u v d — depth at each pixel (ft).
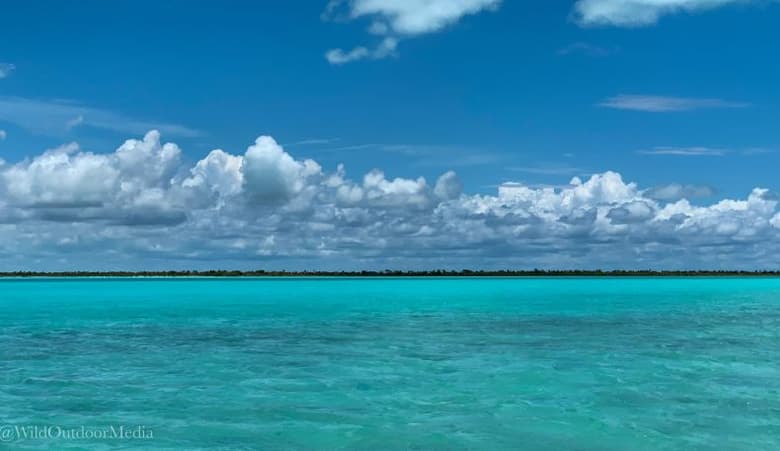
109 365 71.46
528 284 400.47
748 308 158.61
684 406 52.06
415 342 90.17
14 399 54.85
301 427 46.37
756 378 63.26
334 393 57.06
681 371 67.15
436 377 64.13
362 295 231.50
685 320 124.98
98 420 48.24
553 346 86.07
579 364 71.46
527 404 52.80
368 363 72.43
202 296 221.46
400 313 143.33
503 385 60.13
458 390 58.13
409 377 64.13
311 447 42.09
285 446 42.34
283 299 202.49
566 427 46.32
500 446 42.16
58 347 85.81
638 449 41.68
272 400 54.44
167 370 68.28
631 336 96.89
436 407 52.03
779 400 53.98
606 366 70.08
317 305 171.22
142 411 50.83
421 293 251.19
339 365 71.10
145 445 42.45
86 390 58.54
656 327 110.93
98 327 112.16
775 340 91.86
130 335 99.81
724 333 101.14
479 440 43.42
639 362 72.69
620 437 43.96
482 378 63.46
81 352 81.20
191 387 59.72
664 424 46.88
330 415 49.57
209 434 44.70
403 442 43.04
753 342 89.66
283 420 48.16
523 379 62.95
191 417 49.03
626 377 63.82
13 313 142.92
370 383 61.26
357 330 106.42
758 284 390.01
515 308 159.74
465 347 84.74
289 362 73.15
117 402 53.78
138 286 344.28
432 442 43.11
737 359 74.79
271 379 63.31
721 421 47.52
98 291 267.59
